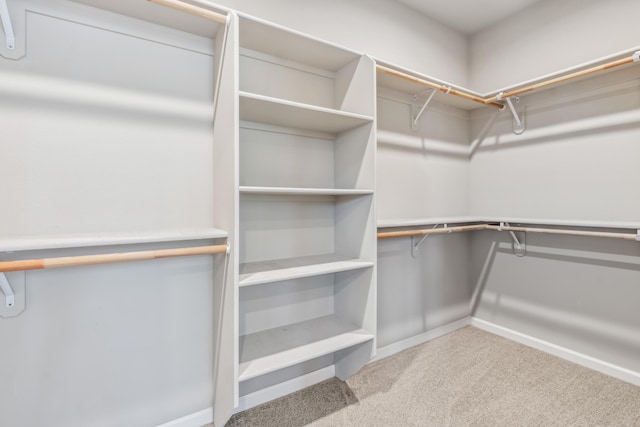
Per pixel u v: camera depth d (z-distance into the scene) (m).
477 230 2.66
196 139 1.46
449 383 1.84
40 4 1.15
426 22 2.37
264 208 1.66
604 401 1.66
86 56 1.23
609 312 1.93
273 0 1.66
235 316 1.22
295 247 1.76
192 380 1.47
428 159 2.40
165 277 1.41
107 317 1.29
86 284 1.24
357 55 1.65
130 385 1.34
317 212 1.83
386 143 2.17
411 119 2.29
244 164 1.59
